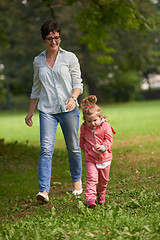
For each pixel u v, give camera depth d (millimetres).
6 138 17656
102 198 6051
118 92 61250
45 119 6512
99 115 5855
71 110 6496
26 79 51594
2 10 39062
